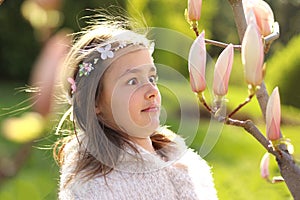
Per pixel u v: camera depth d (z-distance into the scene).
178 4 11.38
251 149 8.73
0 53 11.06
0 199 5.19
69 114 2.08
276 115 1.13
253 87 1.07
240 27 1.30
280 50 12.07
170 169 2.15
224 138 9.08
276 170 6.19
